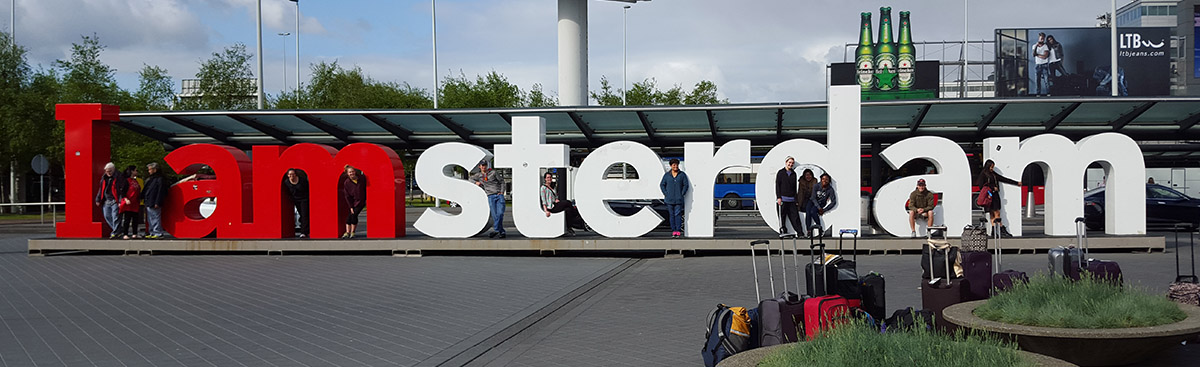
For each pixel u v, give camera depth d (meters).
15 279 13.45
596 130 24.98
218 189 17.95
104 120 18.22
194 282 12.90
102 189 18.00
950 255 8.20
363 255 17.34
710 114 21.94
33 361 7.35
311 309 10.20
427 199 57.38
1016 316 6.63
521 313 9.86
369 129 24.95
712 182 17.02
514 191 17.31
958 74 53.19
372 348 7.88
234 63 42.16
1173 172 35.44
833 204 16.81
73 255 17.83
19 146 38.00
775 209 16.91
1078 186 16.92
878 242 16.52
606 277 13.33
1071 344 6.27
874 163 25.28
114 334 8.60
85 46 39.44
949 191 16.92
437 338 8.36
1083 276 7.54
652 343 8.01
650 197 16.97
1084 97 19.27
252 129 24.88
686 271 14.09
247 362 7.28
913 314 6.83
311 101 51.09
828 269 7.39
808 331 6.48
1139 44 52.19
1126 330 6.14
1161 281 11.73
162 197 17.98
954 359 5.07
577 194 16.98
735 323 6.71
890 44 49.16
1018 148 16.97
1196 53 54.72
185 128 24.61
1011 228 16.94
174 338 8.38
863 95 49.34
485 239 16.97
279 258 16.78
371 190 17.56
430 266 15.16
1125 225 16.97
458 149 17.30
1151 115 22.08
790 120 23.08
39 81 40.72
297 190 17.94
